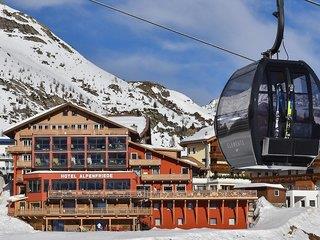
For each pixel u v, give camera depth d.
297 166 16.50
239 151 16.64
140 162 99.75
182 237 73.19
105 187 95.25
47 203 94.06
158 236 71.88
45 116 104.06
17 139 103.38
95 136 100.25
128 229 92.75
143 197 93.25
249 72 16.34
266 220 92.19
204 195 93.31
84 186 95.25
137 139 111.81
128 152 100.38
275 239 79.62
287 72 16.14
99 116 101.94
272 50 16.17
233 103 16.61
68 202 94.19
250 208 95.62
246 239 77.81
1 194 106.81
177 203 93.62
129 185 95.44
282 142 16.08
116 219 92.62
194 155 124.12
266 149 15.98
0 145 144.75
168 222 93.19
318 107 16.23
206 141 120.62
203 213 93.62
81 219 91.88
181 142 129.75
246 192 94.00
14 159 102.31
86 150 99.81
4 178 120.69
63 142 100.50
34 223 92.12
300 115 16.17
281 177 117.31
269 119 16.03
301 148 16.19
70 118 104.19
